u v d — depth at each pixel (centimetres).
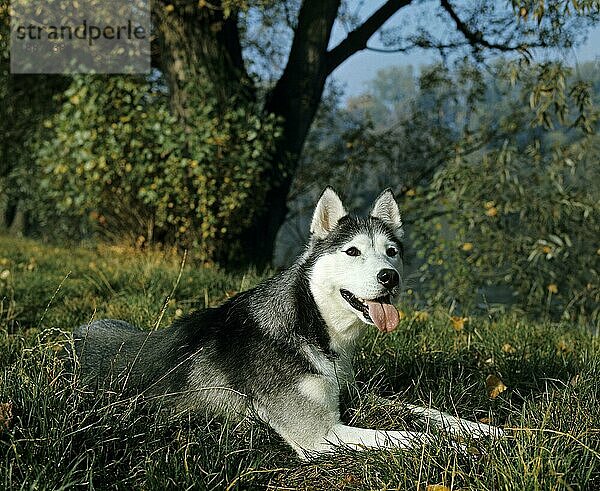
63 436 318
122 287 756
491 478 301
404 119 1599
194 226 1116
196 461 328
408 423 391
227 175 1068
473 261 1109
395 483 311
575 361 521
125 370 405
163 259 1064
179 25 1101
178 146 1062
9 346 477
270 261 1239
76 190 1131
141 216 1148
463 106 1539
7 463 298
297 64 1204
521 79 976
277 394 373
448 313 729
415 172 1584
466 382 460
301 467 353
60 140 1100
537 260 1078
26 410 336
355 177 1597
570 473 303
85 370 411
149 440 346
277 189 1227
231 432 365
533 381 478
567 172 1128
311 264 391
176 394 389
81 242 1541
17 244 1355
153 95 1148
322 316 385
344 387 399
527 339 595
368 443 359
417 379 468
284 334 379
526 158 1154
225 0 1041
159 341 418
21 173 1752
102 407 354
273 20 1460
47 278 786
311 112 1238
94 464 321
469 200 1105
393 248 396
